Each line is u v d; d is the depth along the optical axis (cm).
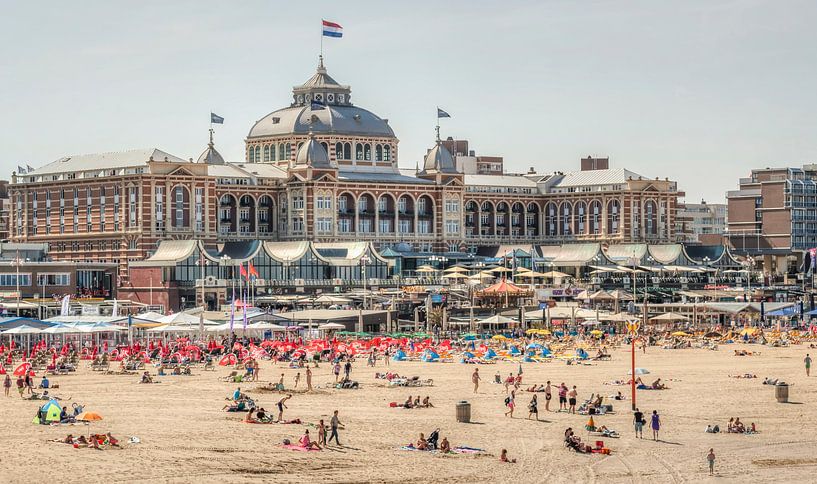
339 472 12550
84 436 13875
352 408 16838
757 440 14600
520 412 16550
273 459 13038
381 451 13588
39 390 18488
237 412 16200
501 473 12669
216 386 19225
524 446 14075
